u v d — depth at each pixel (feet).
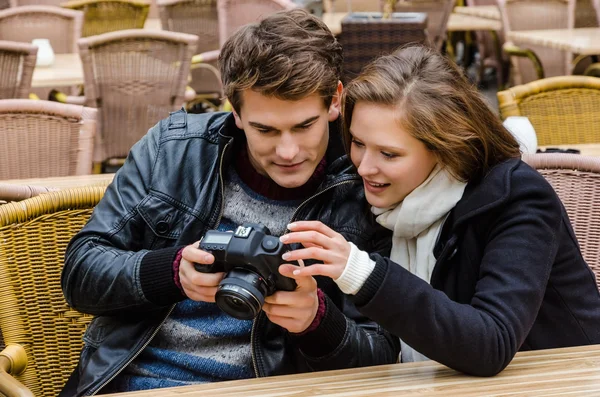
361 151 4.72
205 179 5.33
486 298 4.20
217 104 18.38
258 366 5.04
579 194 6.23
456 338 3.97
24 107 8.72
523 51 17.90
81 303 5.16
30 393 4.20
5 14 16.30
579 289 4.82
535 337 4.82
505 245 4.40
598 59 18.81
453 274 4.71
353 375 4.01
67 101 14.25
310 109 4.63
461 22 20.66
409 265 4.97
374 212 4.95
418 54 4.74
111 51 13.20
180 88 13.75
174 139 5.47
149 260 4.88
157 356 5.19
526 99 9.50
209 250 4.18
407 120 4.45
